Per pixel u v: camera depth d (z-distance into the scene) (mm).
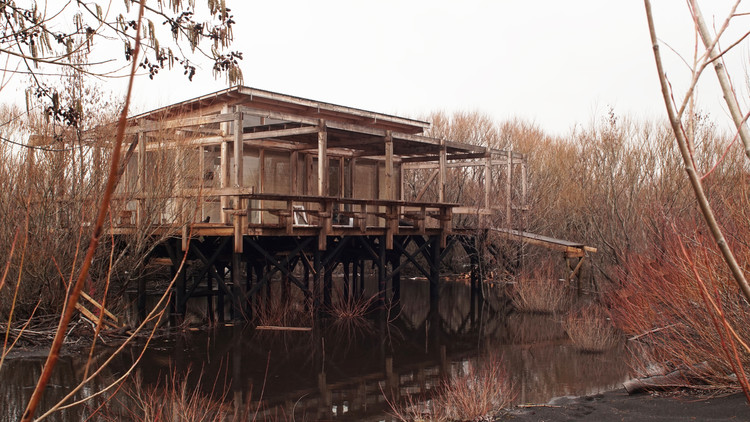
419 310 17156
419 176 28312
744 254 6105
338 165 19375
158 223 13305
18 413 7578
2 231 11344
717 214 7773
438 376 10047
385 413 8062
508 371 10172
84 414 7523
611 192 18828
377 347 12297
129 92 1450
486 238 19406
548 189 24734
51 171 11930
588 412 7574
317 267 14586
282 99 16562
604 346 11734
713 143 17406
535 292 16906
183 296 13945
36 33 5223
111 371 9828
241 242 13094
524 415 7547
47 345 11078
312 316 14500
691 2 1999
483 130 32656
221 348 11797
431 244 17734
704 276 6543
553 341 12789
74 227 12109
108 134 12727
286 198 13469
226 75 5957
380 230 15859
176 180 13234
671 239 8422
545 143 29922
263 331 13469
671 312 8289
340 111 17938
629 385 8305
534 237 18703
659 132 19000
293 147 17688
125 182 13164
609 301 15242
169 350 11500
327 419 7793
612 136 19500
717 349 7074
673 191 16906
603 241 18297
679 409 7137
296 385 9461
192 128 14727
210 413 7809
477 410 7590
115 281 15875
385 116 19266
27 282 11727
